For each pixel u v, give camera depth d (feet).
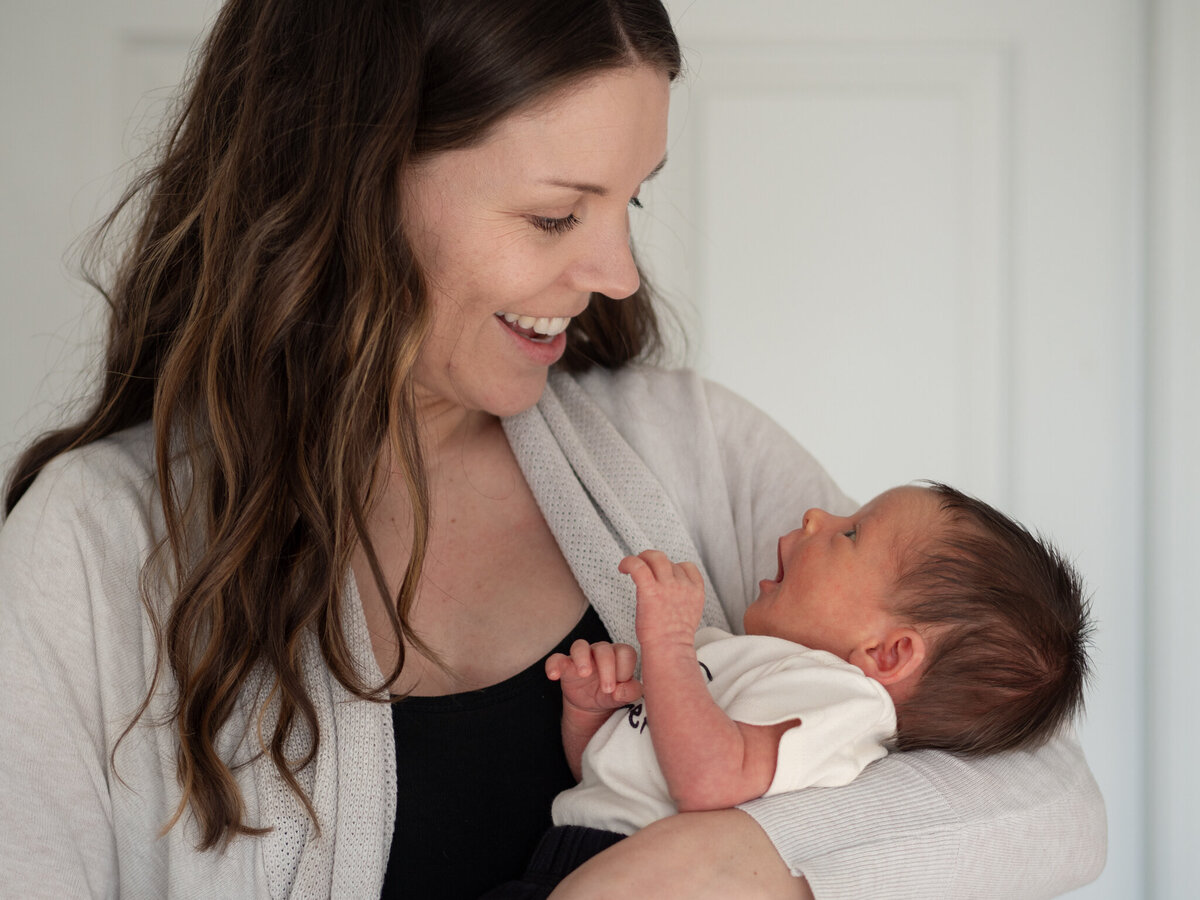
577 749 3.34
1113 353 6.03
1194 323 5.87
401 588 3.14
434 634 3.37
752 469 4.04
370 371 3.11
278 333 3.10
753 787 2.95
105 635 3.06
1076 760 3.36
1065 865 3.07
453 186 3.03
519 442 3.71
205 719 3.01
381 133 2.98
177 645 3.06
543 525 3.68
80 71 5.65
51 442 3.53
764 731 3.05
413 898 3.14
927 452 6.15
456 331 3.24
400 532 3.50
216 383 3.14
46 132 5.66
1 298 5.71
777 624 3.61
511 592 3.49
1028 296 6.02
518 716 3.28
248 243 3.13
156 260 3.41
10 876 2.78
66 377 5.71
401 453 3.14
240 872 3.03
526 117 2.90
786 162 5.99
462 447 3.73
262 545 3.10
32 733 2.90
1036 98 5.93
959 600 3.36
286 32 3.14
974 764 3.17
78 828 2.95
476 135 2.93
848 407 6.13
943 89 5.97
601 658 3.18
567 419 3.83
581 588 3.53
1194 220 5.82
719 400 4.14
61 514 3.10
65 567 3.05
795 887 2.75
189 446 3.21
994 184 6.00
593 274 3.16
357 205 3.05
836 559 3.54
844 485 6.15
